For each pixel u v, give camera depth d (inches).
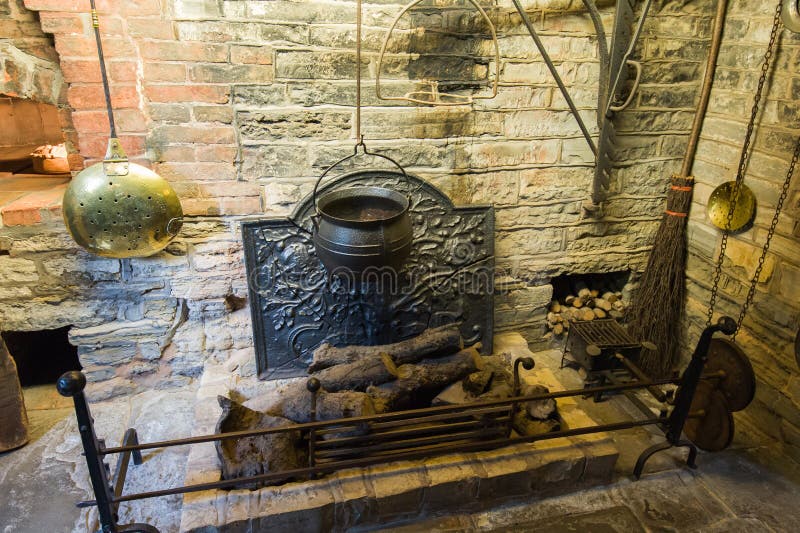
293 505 65.0
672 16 85.5
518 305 102.1
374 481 68.8
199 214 83.9
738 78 84.4
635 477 76.8
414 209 88.3
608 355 90.7
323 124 81.8
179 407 89.1
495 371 82.7
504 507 72.3
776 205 79.7
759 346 84.7
